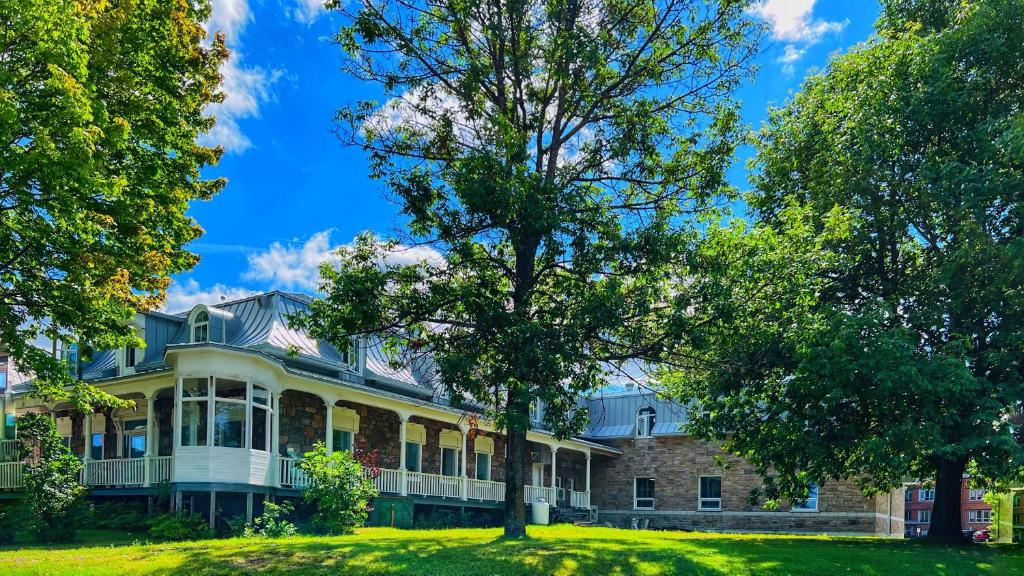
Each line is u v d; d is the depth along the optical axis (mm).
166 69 16219
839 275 18531
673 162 15125
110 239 15438
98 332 15633
